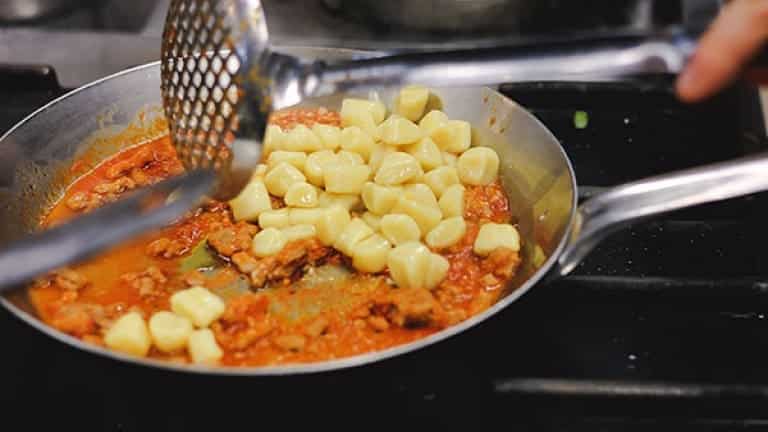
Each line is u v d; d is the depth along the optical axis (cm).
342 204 61
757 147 64
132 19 85
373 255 56
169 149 65
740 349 54
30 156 60
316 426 50
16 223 59
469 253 59
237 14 53
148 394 50
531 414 51
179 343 52
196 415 50
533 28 75
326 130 64
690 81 48
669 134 67
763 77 52
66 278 55
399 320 53
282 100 52
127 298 55
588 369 53
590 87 68
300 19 78
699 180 52
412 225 58
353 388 49
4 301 50
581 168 65
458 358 51
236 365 52
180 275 57
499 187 63
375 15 76
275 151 63
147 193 53
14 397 51
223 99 54
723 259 59
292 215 59
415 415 50
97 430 50
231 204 60
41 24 84
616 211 52
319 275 57
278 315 54
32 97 67
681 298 54
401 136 62
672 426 51
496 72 51
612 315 55
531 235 59
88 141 64
